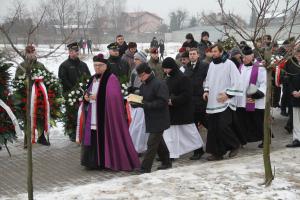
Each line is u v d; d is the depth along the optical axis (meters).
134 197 5.56
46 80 9.13
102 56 7.45
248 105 8.64
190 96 7.74
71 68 9.47
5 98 8.42
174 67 7.66
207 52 9.83
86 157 7.56
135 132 8.25
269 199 5.43
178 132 7.93
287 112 11.95
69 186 6.68
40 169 7.66
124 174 7.33
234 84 7.70
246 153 8.51
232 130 8.19
